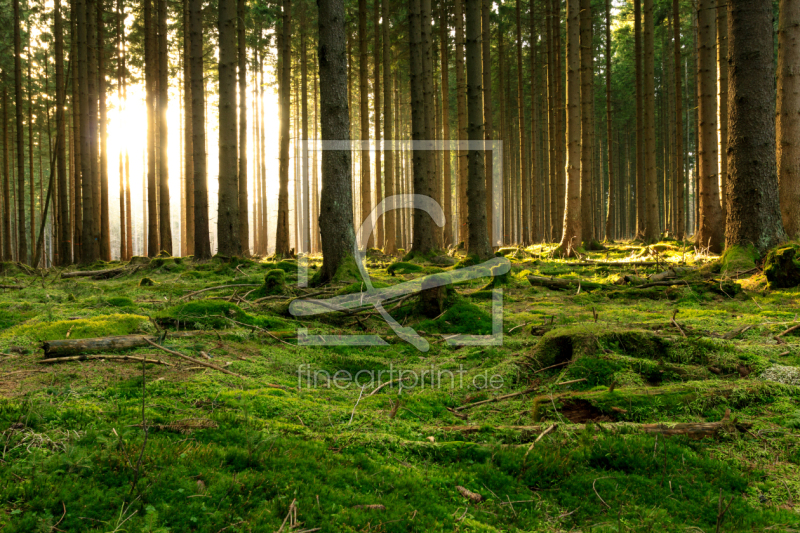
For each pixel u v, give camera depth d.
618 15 31.38
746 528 2.51
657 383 4.44
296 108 34.44
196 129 14.86
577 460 3.14
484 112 20.94
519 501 2.77
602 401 3.87
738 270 9.12
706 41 14.27
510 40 30.45
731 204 9.70
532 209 25.81
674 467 3.06
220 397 3.82
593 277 11.27
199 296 8.38
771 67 9.33
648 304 8.12
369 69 30.02
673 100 32.50
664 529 2.50
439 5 24.14
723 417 3.68
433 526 2.44
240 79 19.92
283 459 2.89
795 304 7.05
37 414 3.17
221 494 2.49
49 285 10.96
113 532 2.16
